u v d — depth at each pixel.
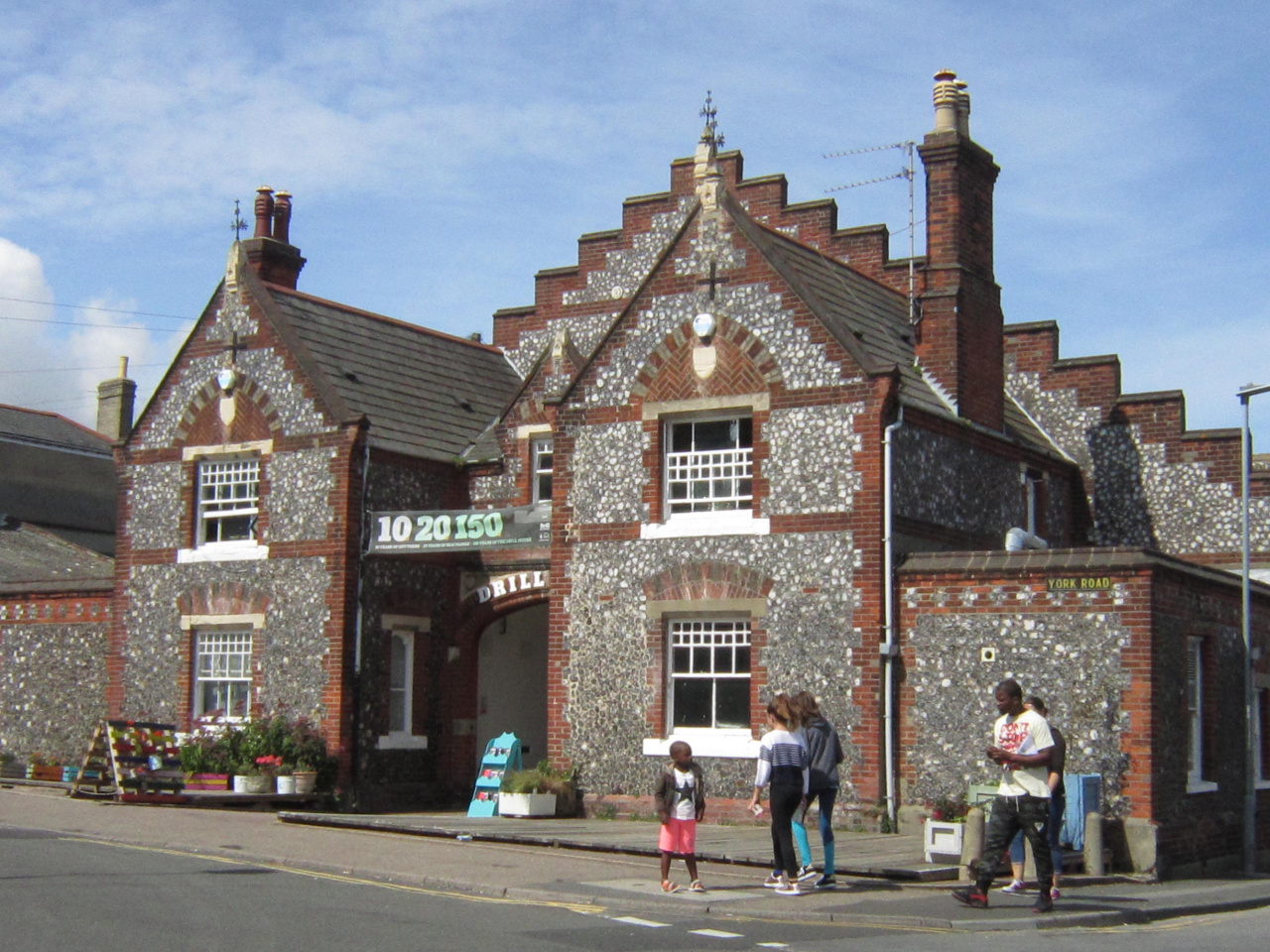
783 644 22.20
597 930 13.00
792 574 22.28
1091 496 29.48
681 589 23.14
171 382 28.12
